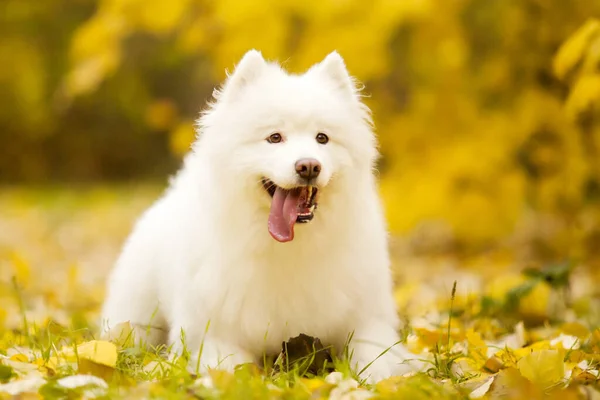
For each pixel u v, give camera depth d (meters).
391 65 11.16
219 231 5.25
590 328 6.64
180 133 11.32
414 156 11.28
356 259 5.31
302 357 5.07
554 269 7.15
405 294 8.50
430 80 11.36
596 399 4.14
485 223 10.76
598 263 10.74
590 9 10.51
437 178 10.80
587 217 11.76
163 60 18.14
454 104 11.23
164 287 5.81
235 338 5.30
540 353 4.68
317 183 4.96
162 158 33.94
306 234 5.15
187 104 28.80
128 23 10.00
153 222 6.21
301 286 5.21
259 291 5.19
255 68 5.49
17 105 29.62
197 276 5.31
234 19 9.67
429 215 10.84
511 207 10.84
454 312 6.98
